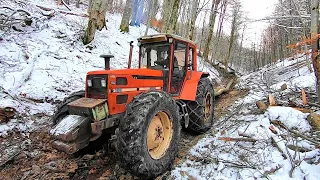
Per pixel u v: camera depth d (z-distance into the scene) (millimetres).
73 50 8016
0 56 6070
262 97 6469
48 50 7242
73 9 13719
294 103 4809
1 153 3377
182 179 2881
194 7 14172
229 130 4227
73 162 3283
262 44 35625
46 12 9586
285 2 6910
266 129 3861
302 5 6535
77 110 2934
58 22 9586
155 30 17641
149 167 2721
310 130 3684
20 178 2939
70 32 9070
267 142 3467
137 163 2619
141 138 2625
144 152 2658
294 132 3506
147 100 2850
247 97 6988
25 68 5867
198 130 4469
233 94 8461
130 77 3256
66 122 2830
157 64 4121
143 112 2715
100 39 9805
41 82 5613
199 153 3531
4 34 7094
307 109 4371
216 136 4141
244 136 3795
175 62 4168
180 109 4090
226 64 19344
